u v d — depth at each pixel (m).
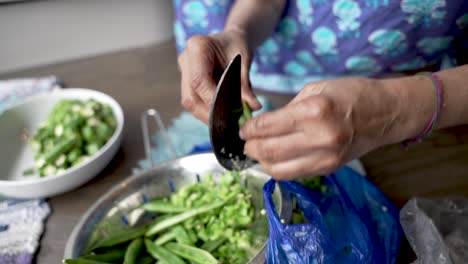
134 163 0.71
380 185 0.62
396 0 0.69
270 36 0.85
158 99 0.88
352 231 0.50
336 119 0.33
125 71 1.01
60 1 1.02
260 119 0.35
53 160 0.69
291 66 0.90
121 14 1.10
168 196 0.62
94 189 0.67
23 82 0.96
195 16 0.95
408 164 0.65
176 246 0.55
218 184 0.62
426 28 0.74
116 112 0.78
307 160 0.35
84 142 0.72
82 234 0.52
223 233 0.55
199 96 0.51
